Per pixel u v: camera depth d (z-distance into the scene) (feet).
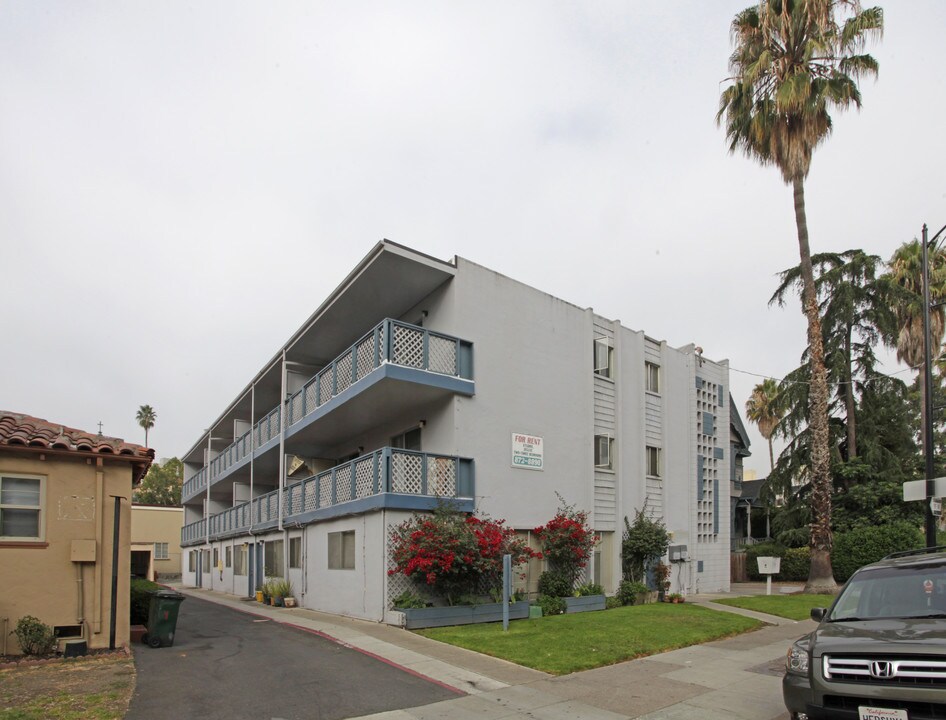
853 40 71.87
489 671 34.24
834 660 20.49
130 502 39.11
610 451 71.46
